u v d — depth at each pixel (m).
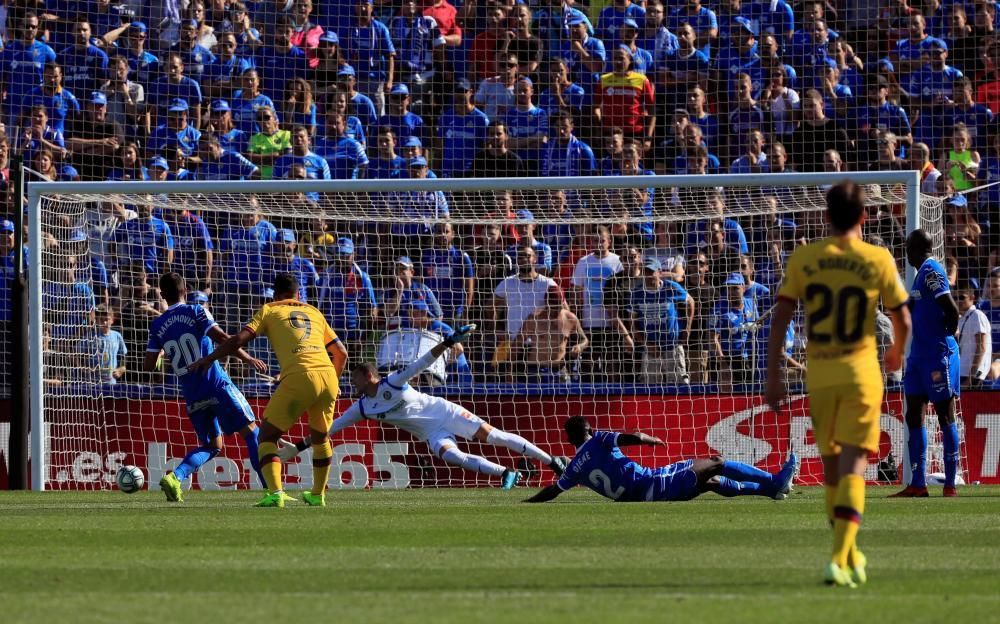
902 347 19.98
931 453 51.25
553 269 57.94
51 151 62.12
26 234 53.59
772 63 66.12
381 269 59.16
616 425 52.94
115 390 52.97
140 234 56.53
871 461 52.09
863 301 19.50
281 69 67.44
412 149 65.56
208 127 65.25
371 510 36.47
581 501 40.59
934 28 67.88
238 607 17.28
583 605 17.33
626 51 66.88
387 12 70.44
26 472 50.78
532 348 56.03
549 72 67.69
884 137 64.00
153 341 41.62
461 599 18.00
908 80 66.19
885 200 54.56
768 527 29.55
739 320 55.91
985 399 51.44
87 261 54.47
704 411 52.94
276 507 37.91
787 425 52.66
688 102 66.06
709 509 35.69
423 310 56.12
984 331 53.31
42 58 64.31
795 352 56.12
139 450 52.59
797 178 48.50
